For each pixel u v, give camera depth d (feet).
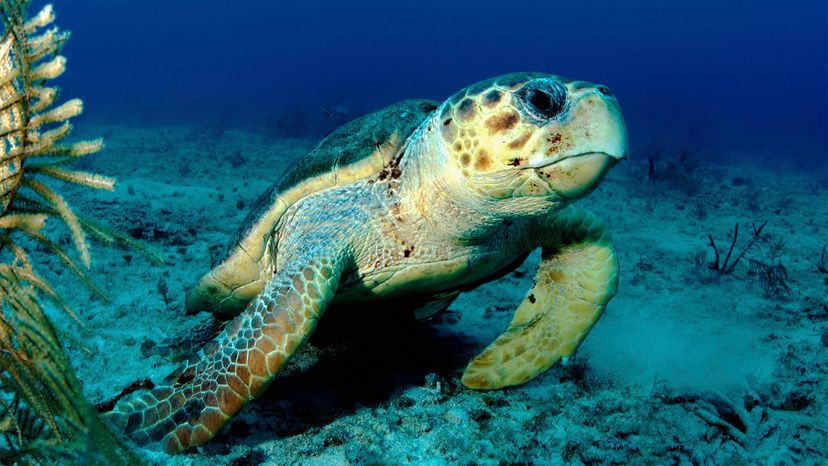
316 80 71.31
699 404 3.16
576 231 3.25
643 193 10.51
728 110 51.06
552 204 2.57
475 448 2.71
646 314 4.60
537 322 3.30
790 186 13.30
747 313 4.69
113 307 3.99
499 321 4.34
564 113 2.34
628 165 14.32
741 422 3.05
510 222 2.85
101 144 1.74
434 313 3.41
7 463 1.86
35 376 1.80
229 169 11.15
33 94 1.65
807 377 3.52
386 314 3.42
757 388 3.39
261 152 14.32
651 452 2.79
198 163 11.68
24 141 1.68
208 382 2.42
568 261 3.37
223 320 3.48
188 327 3.83
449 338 3.88
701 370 3.53
